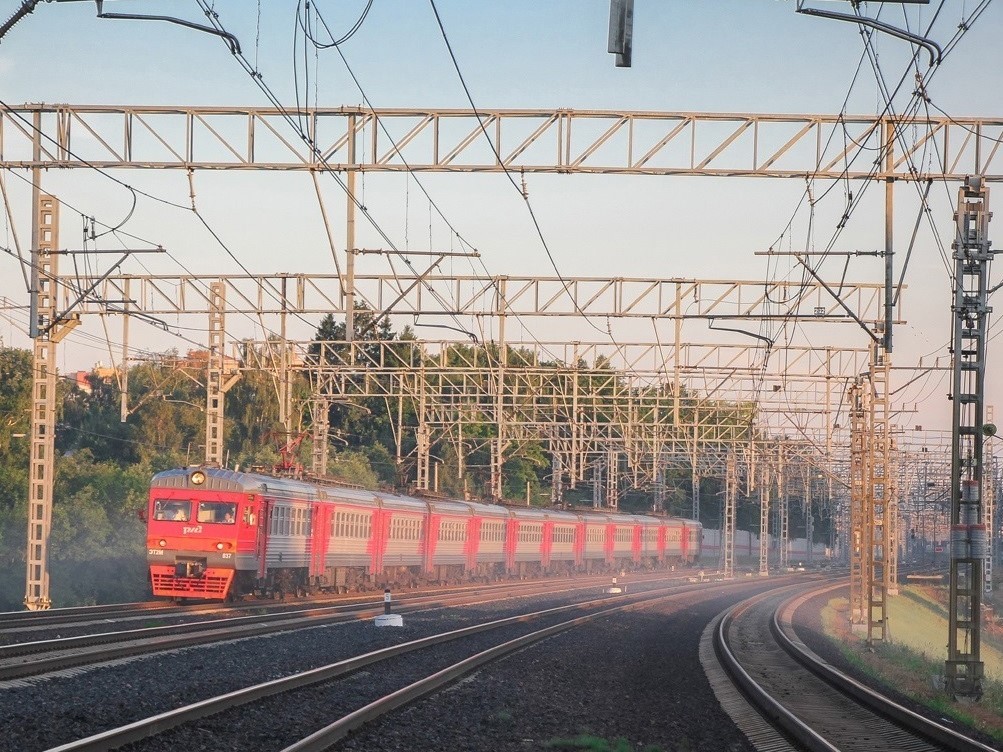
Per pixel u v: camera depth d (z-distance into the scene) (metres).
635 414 121.56
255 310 72.31
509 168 49.75
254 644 45.38
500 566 132.38
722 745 29.53
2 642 41.56
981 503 48.53
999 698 48.94
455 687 36.59
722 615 87.44
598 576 153.50
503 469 199.25
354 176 50.91
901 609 128.25
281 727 26.27
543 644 54.69
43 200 67.00
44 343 68.31
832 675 47.28
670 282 72.56
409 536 101.94
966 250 48.09
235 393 150.62
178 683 32.81
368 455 175.50
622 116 49.50
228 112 50.41
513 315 71.25
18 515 100.12
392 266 68.94
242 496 68.38
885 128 49.47
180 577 68.25
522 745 27.38
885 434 77.75
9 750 21.36
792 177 50.22
